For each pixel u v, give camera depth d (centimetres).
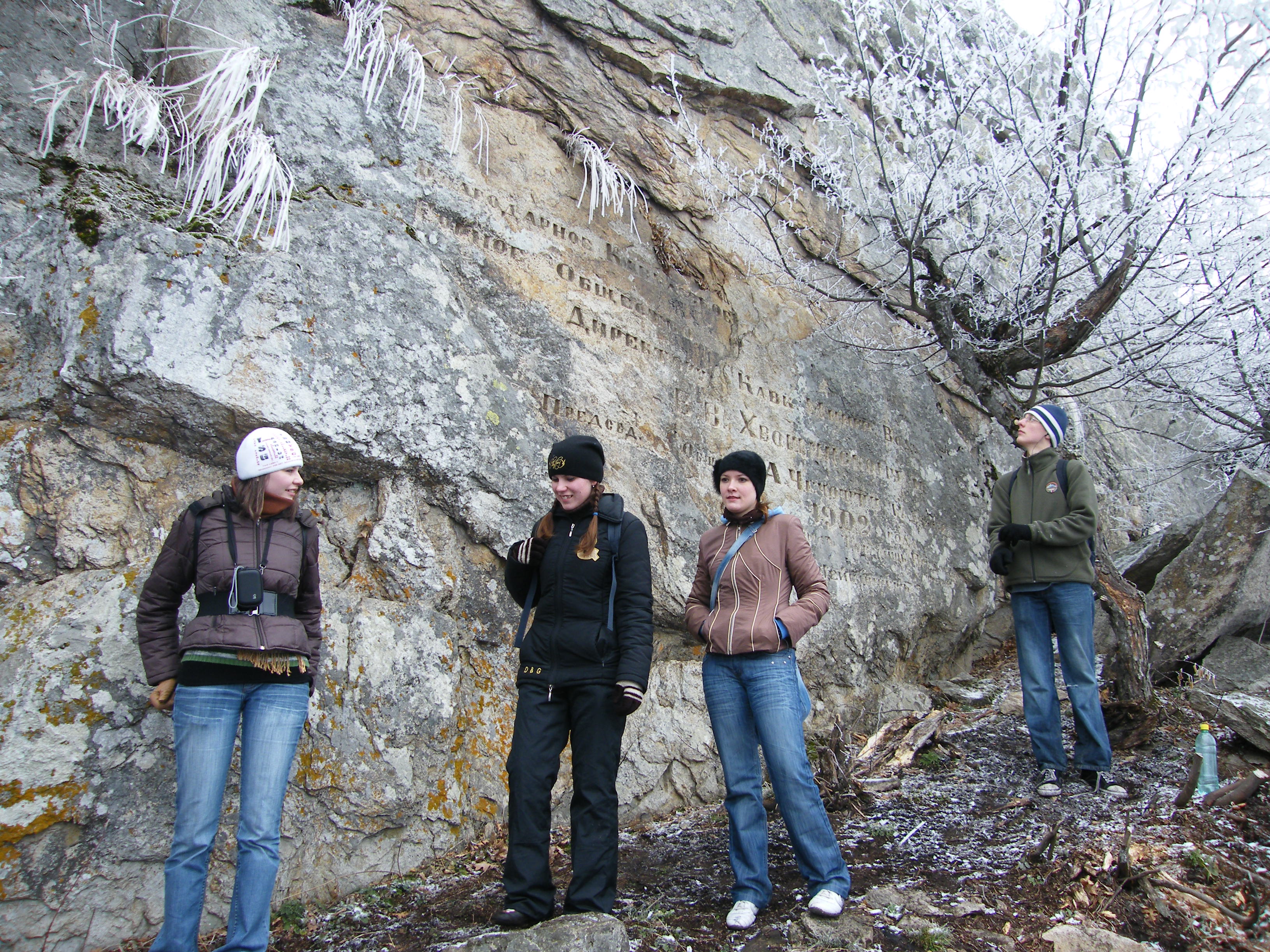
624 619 297
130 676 300
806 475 598
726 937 285
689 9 594
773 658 308
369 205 407
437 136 445
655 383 516
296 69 403
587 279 500
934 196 620
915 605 645
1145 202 559
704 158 577
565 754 415
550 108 515
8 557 307
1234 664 521
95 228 336
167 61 381
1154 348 622
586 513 311
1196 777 364
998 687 660
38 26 362
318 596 288
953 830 376
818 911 285
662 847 384
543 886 280
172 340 327
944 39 597
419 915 306
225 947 247
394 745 350
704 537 341
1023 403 642
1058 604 425
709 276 586
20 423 320
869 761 477
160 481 340
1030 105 621
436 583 387
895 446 692
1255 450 875
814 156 681
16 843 268
